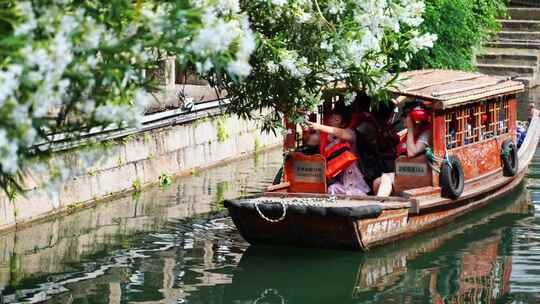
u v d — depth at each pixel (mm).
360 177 11172
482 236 11359
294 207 10031
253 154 17391
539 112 16594
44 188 5363
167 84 14430
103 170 13086
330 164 11086
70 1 5078
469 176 12289
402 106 12594
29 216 11711
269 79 8445
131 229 11570
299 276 9727
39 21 4758
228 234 11375
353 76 8469
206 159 15758
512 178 13570
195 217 12227
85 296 8945
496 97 12906
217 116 16031
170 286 9312
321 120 11711
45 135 5379
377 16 7898
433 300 9023
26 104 4605
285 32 8203
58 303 8719
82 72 4902
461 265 10148
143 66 5414
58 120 5148
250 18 8141
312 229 10195
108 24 5109
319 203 10383
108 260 10211
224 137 16281
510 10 28812
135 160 13781
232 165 16203
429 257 10430
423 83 12000
